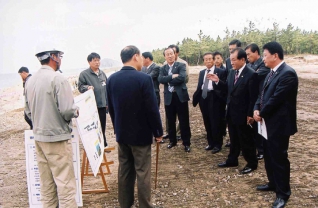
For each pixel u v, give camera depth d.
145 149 3.13
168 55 5.29
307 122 7.39
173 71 5.30
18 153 6.25
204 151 5.53
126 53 3.14
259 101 3.65
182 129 5.49
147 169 3.17
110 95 3.22
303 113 8.47
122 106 3.04
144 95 3.00
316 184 3.83
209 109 5.21
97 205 3.64
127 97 3.00
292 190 3.70
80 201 3.53
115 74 3.15
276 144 3.21
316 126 6.96
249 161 4.31
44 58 3.02
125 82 3.02
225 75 5.12
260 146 4.89
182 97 5.33
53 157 3.05
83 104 3.61
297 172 4.26
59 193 3.09
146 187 3.16
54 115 2.98
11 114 11.60
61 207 3.10
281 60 3.24
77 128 3.26
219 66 5.79
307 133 6.39
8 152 6.35
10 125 9.49
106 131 7.85
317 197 3.48
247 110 4.06
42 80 2.96
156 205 3.54
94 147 3.66
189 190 3.91
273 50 3.19
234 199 3.57
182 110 5.41
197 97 5.48
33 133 3.09
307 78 18.69
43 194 3.26
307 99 10.91
